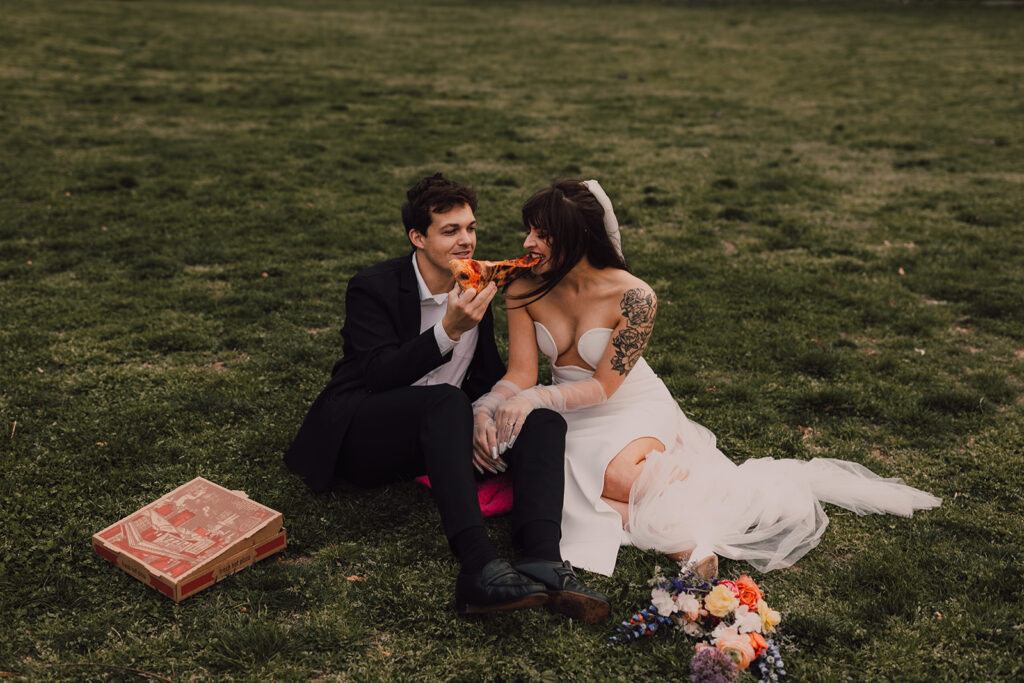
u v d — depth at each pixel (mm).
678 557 3051
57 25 19531
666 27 24297
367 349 3252
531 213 3268
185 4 26125
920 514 3385
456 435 2945
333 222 7445
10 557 2969
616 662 2572
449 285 3393
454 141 11008
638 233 7457
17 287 5738
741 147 11055
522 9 28422
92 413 4043
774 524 3158
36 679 2436
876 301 5836
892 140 11445
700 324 5406
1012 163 10203
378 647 2627
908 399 4395
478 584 2676
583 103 14094
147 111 12203
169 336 4988
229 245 6781
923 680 2490
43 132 10586
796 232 7492
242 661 2531
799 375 4707
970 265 6641
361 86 14969
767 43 21266
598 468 3176
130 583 2865
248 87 14375
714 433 4055
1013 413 4277
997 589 2893
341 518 3266
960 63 17703
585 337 3369
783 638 2650
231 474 3568
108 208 7625
